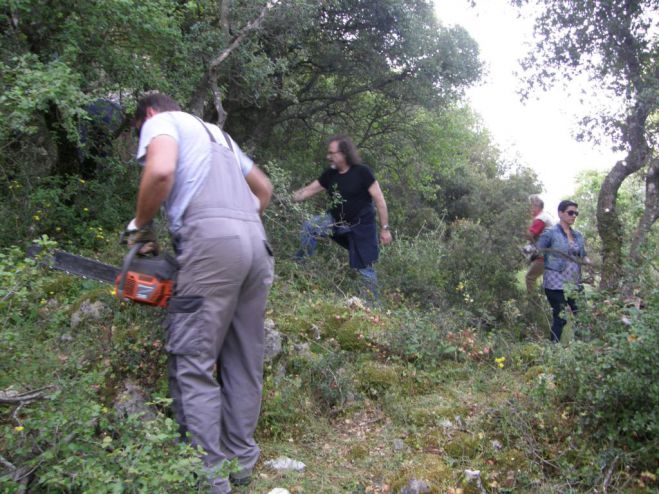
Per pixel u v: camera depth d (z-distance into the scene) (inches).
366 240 228.2
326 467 117.8
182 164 101.7
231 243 100.3
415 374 153.7
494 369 164.1
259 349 111.7
